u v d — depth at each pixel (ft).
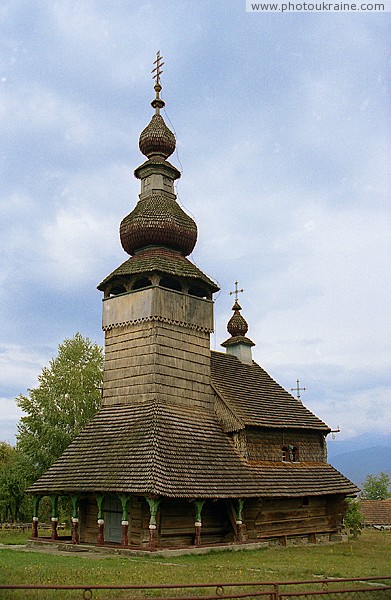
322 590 49.21
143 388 93.15
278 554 82.17
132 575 55.83
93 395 156.46
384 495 344.28
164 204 104.63
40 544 89.40
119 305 99.76
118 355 98.17
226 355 120.47
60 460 92.17
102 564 64.75
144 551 75.97
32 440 149.79
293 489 99.60
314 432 115.24
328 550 91.61
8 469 188.75
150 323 95.20
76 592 45.19
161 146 109.91
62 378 157.17
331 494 106.73
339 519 111.45
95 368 160.86
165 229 101.81
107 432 91.66
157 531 82.33
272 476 98.99
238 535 89.20
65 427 153.58
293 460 109.50
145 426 87.71
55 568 59.21
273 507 100.07
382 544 106.11
